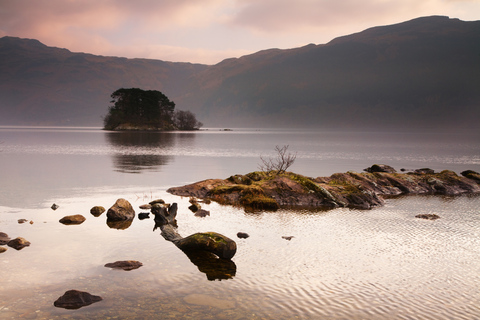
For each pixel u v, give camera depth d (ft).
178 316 23.75
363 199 68.39
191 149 252.62
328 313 24.81
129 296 26.73
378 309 25.66
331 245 40.88
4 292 26.81
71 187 81.10
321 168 142.82
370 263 35.14
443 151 281.95
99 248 37.88
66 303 24.97
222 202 67.26
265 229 47.85
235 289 28.53
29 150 213.66
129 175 106.32
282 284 29.73
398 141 491.72
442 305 26.48
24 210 55.83
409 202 71.72
